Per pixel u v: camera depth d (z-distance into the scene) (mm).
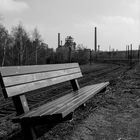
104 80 12750
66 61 47375
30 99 7316
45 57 48031
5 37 41219
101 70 23891
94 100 6141
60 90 9336
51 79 4852
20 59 42031
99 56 93812
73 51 52688
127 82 10383
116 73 18422
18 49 43000
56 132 3766
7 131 4090
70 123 4199
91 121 4324
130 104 5719
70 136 3586
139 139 3488
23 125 3131
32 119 3027
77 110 5113
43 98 7539
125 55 103500
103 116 4668
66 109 3301
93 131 3828
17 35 44062
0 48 40969
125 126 4074
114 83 10195
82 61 51469
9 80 3340
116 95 6969
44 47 49094
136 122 4297
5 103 6691
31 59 46062
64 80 5539
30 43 47094
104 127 4020
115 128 3975
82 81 12719
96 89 5574
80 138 3518
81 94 4887
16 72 3580
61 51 49625
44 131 3838
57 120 3021
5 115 5340
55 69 5219
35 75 4191
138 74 15273
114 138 3527
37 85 4168
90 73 19203
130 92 7461
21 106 3422
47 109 3420
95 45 92500
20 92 3500
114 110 5152
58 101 4133
